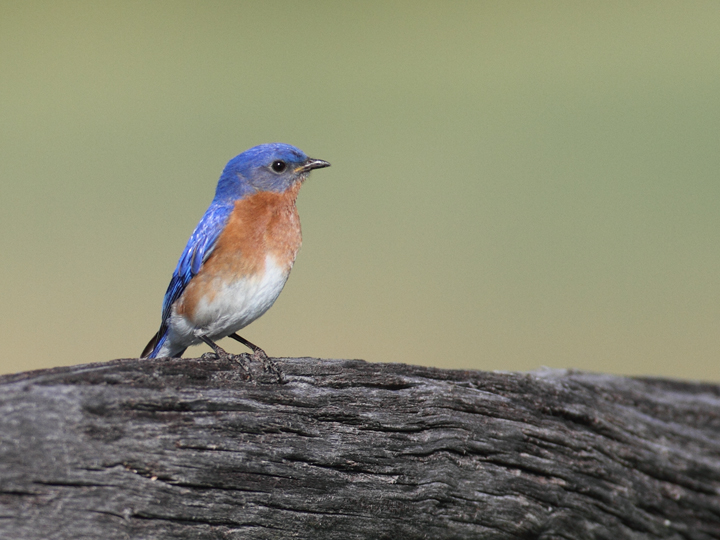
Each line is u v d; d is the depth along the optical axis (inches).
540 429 365.1
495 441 352.2
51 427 263.9
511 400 367.2
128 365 289.7
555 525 359.3
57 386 270.4
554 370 412.8
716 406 436.8
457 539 343.6
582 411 385.1
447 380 357.1
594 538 369.4
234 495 295.7
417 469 335.9
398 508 330.0
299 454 312.2
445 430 344.8
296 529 310.5
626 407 413.1
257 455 302.2
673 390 436.8
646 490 386.6
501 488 349.1
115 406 276.8
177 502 283.6
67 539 263.0
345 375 334.6
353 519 322.3
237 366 314.7
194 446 289.3
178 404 290.7
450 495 339.6
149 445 280.4
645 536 383.6
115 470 272.4
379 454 329.1
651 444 398.3
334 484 318.3
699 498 400.2
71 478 264.7
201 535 289.6
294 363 326.0
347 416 327.9
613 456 382.3
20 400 262.7
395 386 342.3
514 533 351.6
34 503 259.1
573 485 365.7
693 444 414.0
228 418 299.4
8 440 256.7
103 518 269.6
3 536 254.7
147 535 277.7
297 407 318.0
